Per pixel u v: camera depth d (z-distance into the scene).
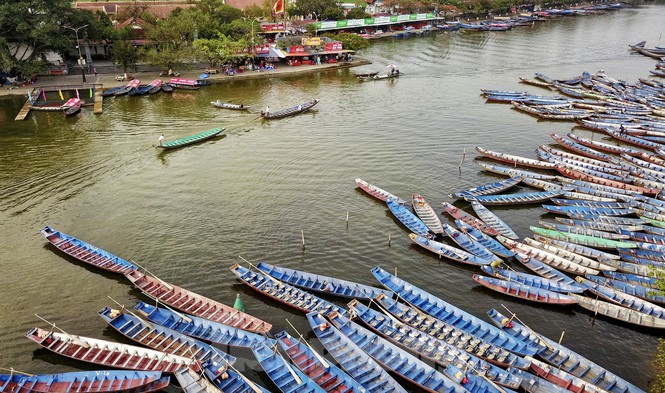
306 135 95.69
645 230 62.09
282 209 68.50
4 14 111.81
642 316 47.41
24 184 74.75
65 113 103.81
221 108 111.81
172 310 47.22
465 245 59.31
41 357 43.72
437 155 86.50
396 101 117.69
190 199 70.94
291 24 190.25
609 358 44.84
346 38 160.62
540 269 55.06
